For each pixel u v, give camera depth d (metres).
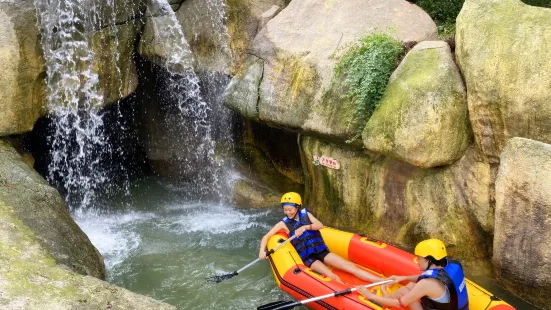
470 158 5.98
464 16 5.85
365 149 6.90
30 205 6.03
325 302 5.30
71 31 7.42
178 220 8.13
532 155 5.12
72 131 8.89
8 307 4.47
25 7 7.14
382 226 7.01
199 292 6.05
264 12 8.18
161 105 9.44
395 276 5.39
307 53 7.26
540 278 5.32
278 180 8.98
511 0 5.60
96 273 5.77
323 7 7.69
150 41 8.14
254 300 5.86
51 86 7.48
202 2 8.14
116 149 10.12
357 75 6.59
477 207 5.96
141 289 6.13
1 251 5.21
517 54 5.31
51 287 4.82
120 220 8.17
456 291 4.63
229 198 8.73
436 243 4.76
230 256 6.91
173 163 9.70
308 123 7.14
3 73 6.94
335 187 7.50
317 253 6.02
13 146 7.44
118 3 7.76
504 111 5.42
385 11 7.25
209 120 9.09
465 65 5.75
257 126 9.31
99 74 7.88
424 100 5.89
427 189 6.42
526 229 5.32
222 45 8.18
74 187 9.36
